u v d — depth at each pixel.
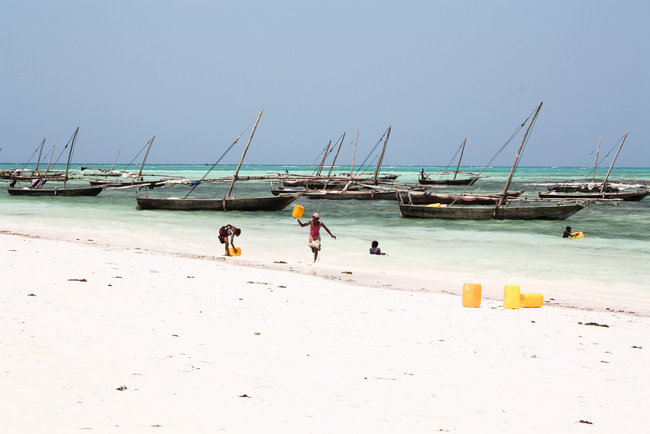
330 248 54.50
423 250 54.31
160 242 56.47
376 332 22.59
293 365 17.56
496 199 99.50
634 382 17.66
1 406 12.28
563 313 28.53
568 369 18.83
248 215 90.44
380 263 46.53
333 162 148.88
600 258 50.56
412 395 15.54
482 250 54.81
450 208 86.56
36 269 31.64
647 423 14.25
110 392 13.84
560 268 45.31
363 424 13.11
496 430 13.38
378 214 97.31
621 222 86.38
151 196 148.62
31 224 71.00
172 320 22.14
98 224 73.12
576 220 89.81
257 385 15.40
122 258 39.44
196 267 37.62
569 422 14.14
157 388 14.46
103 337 18.88
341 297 29.77
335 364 17.98
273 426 12.52
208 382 15.30
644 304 32.44
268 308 25.80
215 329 21.30
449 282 38.47
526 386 16.89
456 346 21.16
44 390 13.51
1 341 17.33
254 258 47.19
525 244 59.66
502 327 24.67
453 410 14.55
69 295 25.14
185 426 12.09
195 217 85.75
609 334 24.14
